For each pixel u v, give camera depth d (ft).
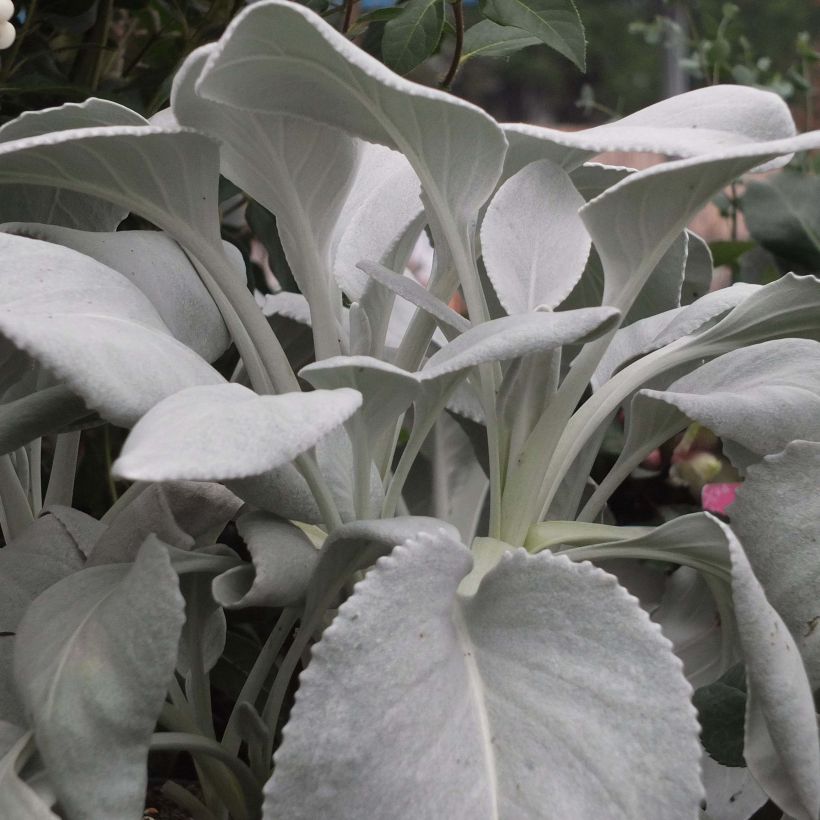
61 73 3.25
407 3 2.66
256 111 1.69
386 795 1.24
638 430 2.08
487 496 2.72
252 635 2.63
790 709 1.34
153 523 1.76
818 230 3.65
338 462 1.76
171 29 3.40
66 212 2.22
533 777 1.27
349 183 1.89
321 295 1.95
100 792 1.30
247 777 1.67
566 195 1.96
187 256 2.16
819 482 1.66
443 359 1.47
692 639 2.11
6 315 1.27
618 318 1.50
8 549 1.84
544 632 1.38
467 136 1.67
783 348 2.00
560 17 2.39
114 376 1.31
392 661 1.29
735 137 1.67
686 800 1.23
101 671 1.34
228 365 3.03
